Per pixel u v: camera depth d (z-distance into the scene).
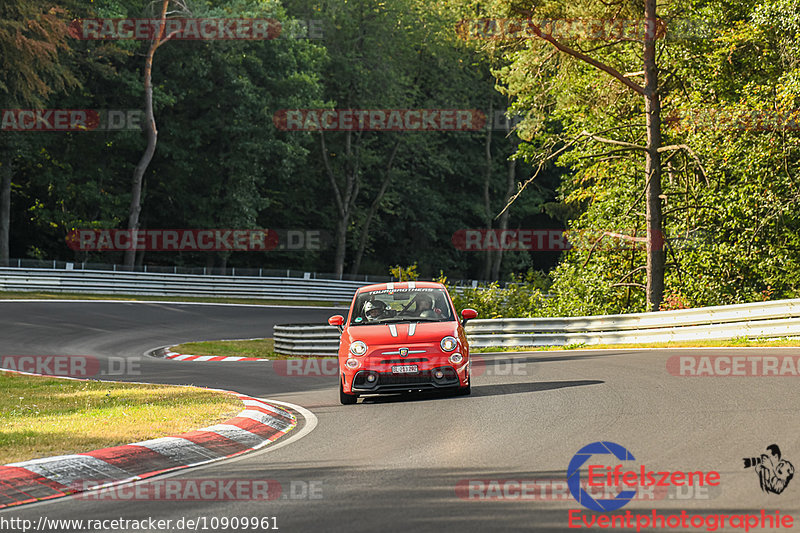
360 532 7.66
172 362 31.47
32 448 11.43
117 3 67.81
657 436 11.79
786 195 39.69
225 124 72.06
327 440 13.05
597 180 49.62
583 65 44.38
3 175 63.94
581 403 15.42
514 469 10.16
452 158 98.12
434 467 10.50
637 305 47.22
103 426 13.40
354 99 84.69
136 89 67.75
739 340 26.30
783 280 41.09
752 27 38.59
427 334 17.41
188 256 80.75
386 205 93.06
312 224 93.75
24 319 45.50
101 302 56.66
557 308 46.97
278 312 59.81
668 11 40.75
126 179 76.56
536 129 48.19
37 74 59.88
